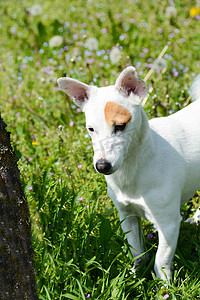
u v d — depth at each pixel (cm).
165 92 646
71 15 1072
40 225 421
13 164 324
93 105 364
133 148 376
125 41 871
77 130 630
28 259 334
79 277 389
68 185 511
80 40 931
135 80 366
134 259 399
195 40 860
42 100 707
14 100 743
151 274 423
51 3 1182
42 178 467
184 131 416
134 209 414
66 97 657
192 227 456
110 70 771
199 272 399
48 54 891
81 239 414
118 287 375
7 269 319
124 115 359
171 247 398
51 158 571
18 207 325
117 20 990
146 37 874
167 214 393
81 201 481
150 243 442
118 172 389
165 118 425
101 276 402
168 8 860
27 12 914
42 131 654
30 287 335
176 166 395
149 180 385
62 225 423
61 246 399
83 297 362
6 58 940
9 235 318
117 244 406
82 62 821
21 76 847
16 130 652
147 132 376
